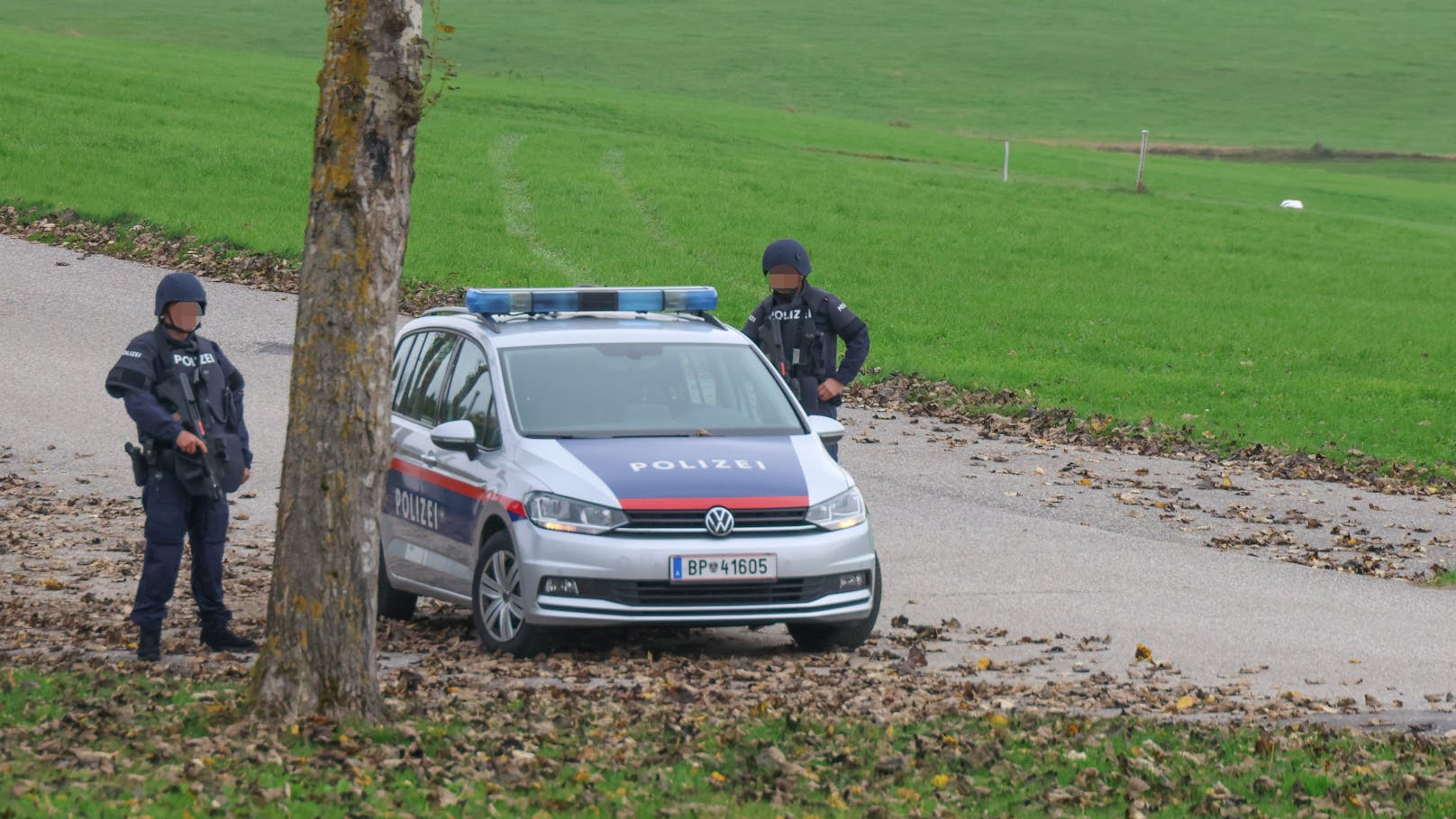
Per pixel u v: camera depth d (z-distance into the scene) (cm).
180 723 2423
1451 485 5831
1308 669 3266
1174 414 7056
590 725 2559
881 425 6538
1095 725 2669
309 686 2445
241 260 9369
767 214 13738
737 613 3034
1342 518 5116
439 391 3622
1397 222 18088
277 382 6825
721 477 3111
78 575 3888
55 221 10056
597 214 12938
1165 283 12175
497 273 9988
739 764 2364
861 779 2325
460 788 2169
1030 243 13550
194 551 3125
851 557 3138
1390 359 9269
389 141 2384
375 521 2467
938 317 9969
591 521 3017
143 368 2991
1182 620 3709
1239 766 2444
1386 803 2267
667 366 3481
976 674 3117
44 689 2628
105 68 18125
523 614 3064
